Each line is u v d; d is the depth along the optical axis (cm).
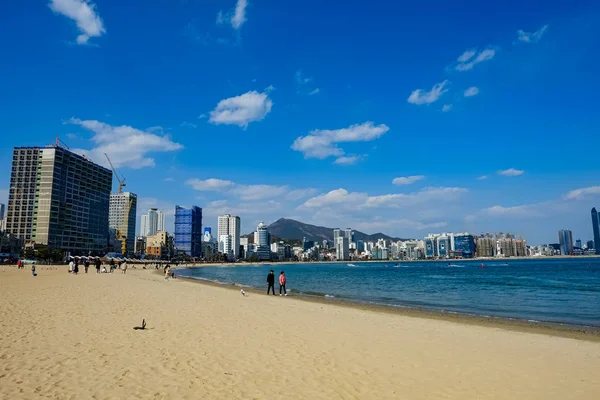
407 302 3684
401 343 1528
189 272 15238
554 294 4575
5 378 974
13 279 5319
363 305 3266
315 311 2508
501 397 941
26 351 1239
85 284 4509
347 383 1015
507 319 2498
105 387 933
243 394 913
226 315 2186
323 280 8731
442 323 2100
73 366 1095
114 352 1261
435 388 996
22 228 19975
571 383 1052
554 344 1567
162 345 1380
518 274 10519
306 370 1120
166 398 873
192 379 1011
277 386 976
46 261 16275
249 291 4572
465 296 4381
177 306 2547
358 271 16175
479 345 1523
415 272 13775
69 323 1755
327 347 1423
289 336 1612
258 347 1394
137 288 4150
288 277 10688
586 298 4075
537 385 1033
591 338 1772
